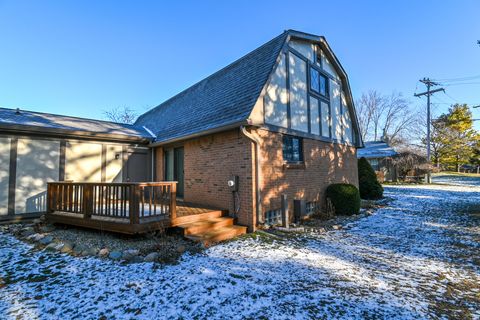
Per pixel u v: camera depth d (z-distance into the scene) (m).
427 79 21.92
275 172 7.32
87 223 6.00
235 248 5.24
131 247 5.03
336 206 9.04
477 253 4.99
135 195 5.29
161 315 2.85
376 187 12.97
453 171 36.72
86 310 2.95
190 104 10.84
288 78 8.08
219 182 7.42
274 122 7.32
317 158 9.21
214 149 7.66
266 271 4.07
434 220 7.98
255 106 6.53
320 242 5.81
